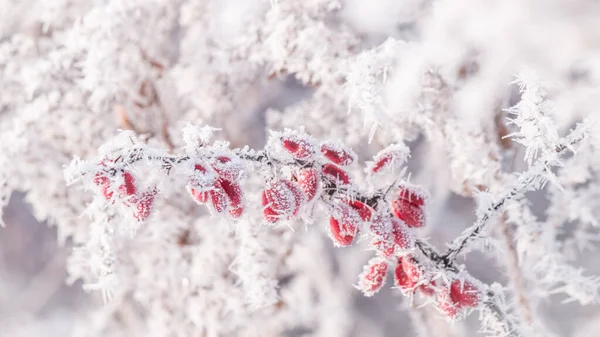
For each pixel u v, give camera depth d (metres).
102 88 0.53
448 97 0.50
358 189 0.42
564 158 0.54
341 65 0.51
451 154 0.52
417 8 0.50
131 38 0.54
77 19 0.53
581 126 0.43
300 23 0.52
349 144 0.54
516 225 0.55
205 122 0.56
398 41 0.49
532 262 0.54
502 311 0.44
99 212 0.47
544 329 0.53
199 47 0.54
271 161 0.40
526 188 0.43
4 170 0.55
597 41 0.47
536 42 0.47
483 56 0.49
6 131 0.55
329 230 0.41
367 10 0.51
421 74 0.49
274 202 0.39
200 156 0.39
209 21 0.54
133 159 0.38
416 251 0.43
